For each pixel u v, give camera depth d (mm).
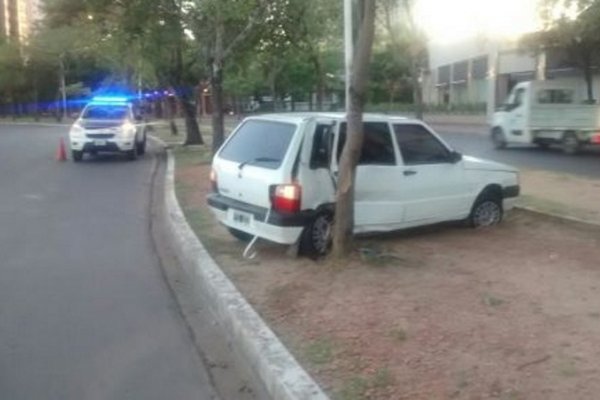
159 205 14281
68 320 6926
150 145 32250
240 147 9094
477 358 5348
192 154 24906
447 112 53156
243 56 23109
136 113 26219
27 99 82062
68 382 5484
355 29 10008
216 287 7320
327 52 45938
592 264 8047
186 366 5812
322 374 5160
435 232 10023
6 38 80312
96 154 26438
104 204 14344
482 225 10352
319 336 5910
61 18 29828
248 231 8758
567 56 33250
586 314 6273
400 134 9391
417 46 23328
